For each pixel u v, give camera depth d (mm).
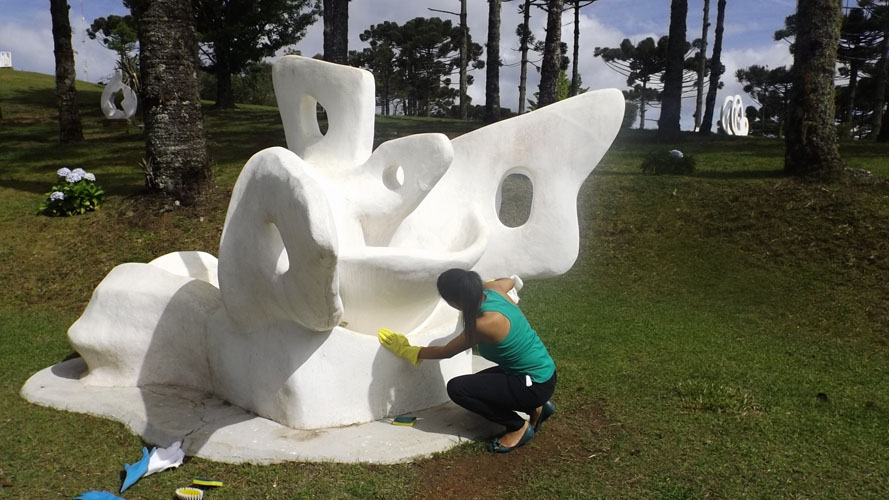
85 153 16641
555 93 15359
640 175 12227
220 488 3699
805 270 8477
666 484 3746
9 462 4023
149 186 10789
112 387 5059
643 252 9570
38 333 7051
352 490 3631
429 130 19344
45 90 31094
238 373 4641
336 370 4359
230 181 12742
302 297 3941
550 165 5305
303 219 3523
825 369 5926
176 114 10609
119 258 9500
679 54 18781
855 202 9617
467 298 3957
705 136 21109
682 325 7262
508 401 4047
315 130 5488
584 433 4449
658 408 4883
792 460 4062
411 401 4645
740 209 10117
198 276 5656
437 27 54156
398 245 5211
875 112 28469
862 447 4266
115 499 3529
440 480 3799
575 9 27078
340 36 16406
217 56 26609
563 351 6344
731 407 4828
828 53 10555
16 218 10977
